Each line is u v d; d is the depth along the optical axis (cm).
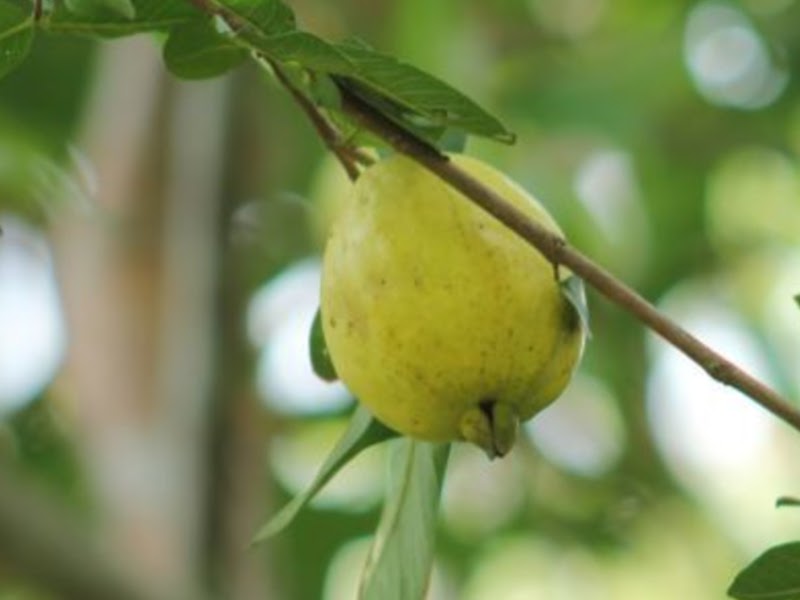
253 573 827
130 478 824
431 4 962
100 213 865
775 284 1117
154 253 857
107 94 887
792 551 358
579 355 386
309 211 1051
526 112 1048
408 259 377
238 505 835
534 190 1004
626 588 1104
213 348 848
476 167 391
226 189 866
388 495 412
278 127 988
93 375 850
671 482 1087
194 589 786
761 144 1105
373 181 385
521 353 377
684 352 355
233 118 869
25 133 977
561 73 1066
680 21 1091
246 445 845
